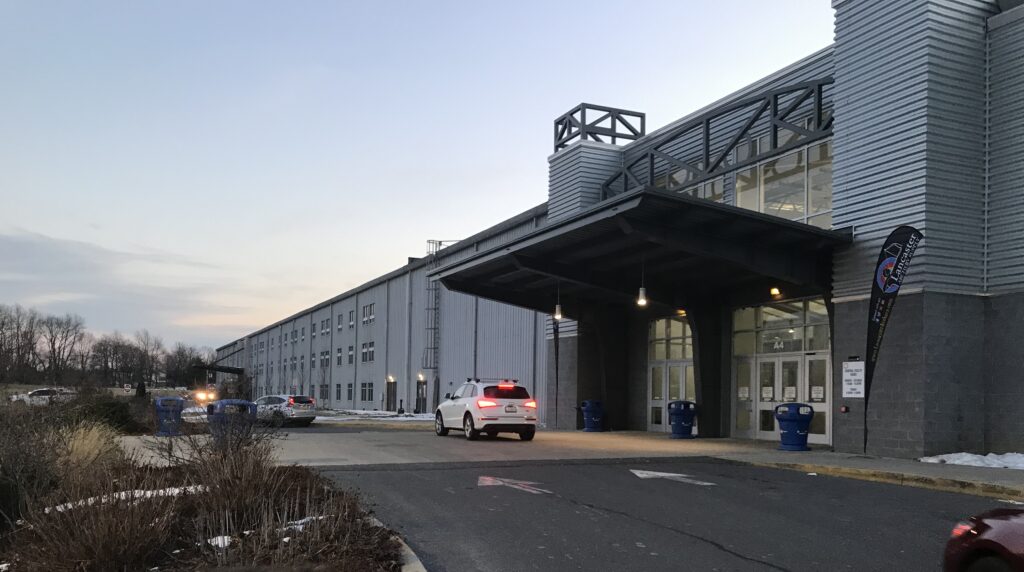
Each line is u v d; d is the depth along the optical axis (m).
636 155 26.12
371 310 55.59
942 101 15.52
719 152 22.14
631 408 26.38
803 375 19.62
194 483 8.05
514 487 11.45
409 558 6.54
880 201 16.12
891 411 15.41
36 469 7.71
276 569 5.48
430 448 18.05
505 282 25.03
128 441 15.80
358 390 57.19
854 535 8.27
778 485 12.06
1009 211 15.32
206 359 143.88
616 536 8.13
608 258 20.31
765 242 16.89
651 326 25.80
